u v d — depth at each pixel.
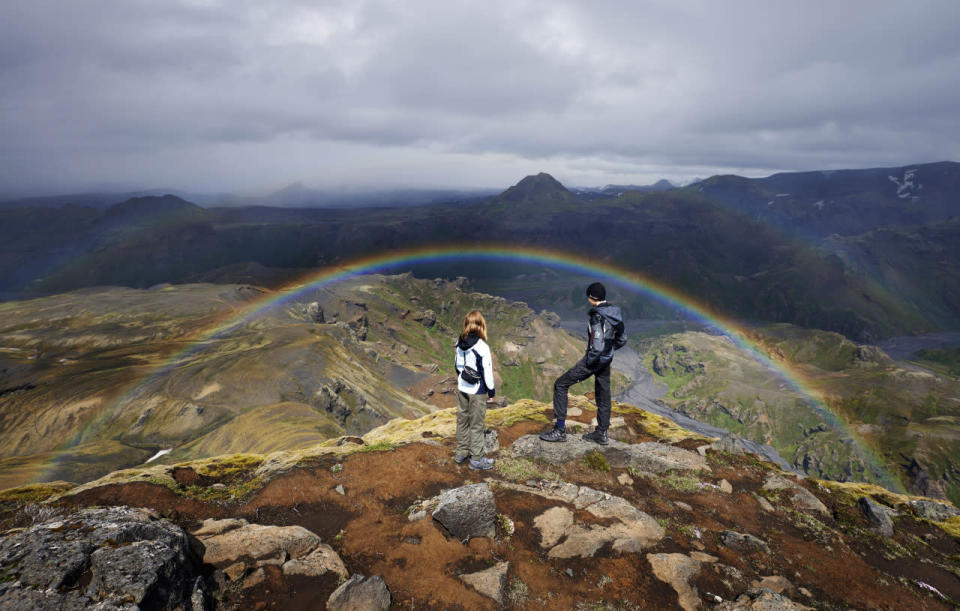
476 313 9.49
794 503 10.43
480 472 9.77
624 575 6.83
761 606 6.15
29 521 6.60
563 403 11.17
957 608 7.32
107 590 4.39
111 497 7.41
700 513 9.44
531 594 6.24
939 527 10.41
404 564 6.55
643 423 15.17
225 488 8.60
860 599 7.12
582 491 8.95
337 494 8.40
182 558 5.27
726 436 13.28
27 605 4.05
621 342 10.54
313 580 5.99
